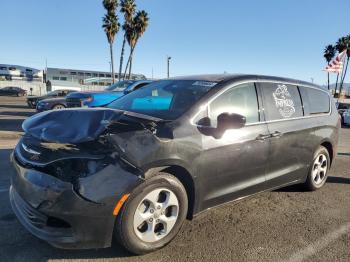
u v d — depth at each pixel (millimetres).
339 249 3865
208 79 4473
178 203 3641
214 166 3893
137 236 3391
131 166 3248
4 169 6285
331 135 5898
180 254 3588
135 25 44656
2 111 21938
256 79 4727
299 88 5465
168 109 4020
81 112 3553
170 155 3473
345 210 5039
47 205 3111
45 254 3461
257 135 4395
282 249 3809
